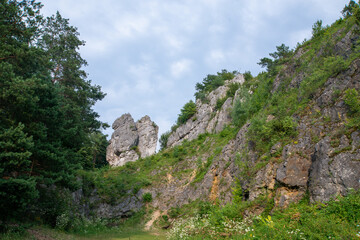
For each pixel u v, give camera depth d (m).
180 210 28.06
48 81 17.11
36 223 16.81
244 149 20.52
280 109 18.53
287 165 14.10
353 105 12.98
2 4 14.54
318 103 15.63
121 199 32.31
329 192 11.20
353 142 11.73
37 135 15.32
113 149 57.22
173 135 53.53
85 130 27.72
